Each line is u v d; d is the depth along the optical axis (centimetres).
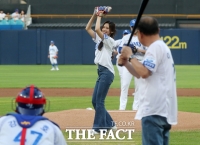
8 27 12269
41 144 1140
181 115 3281
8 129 1155
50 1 12750
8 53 11669
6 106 4100
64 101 4534
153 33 1559
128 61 1578
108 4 12650
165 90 1531
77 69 9862
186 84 6450
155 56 1519
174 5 12481
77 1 12712
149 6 12531
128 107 4094
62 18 12731
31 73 8656
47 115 3183
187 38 11400
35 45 11644
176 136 2681
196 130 2844
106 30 2691
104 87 2625
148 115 1536
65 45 11631
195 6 12444
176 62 11475
